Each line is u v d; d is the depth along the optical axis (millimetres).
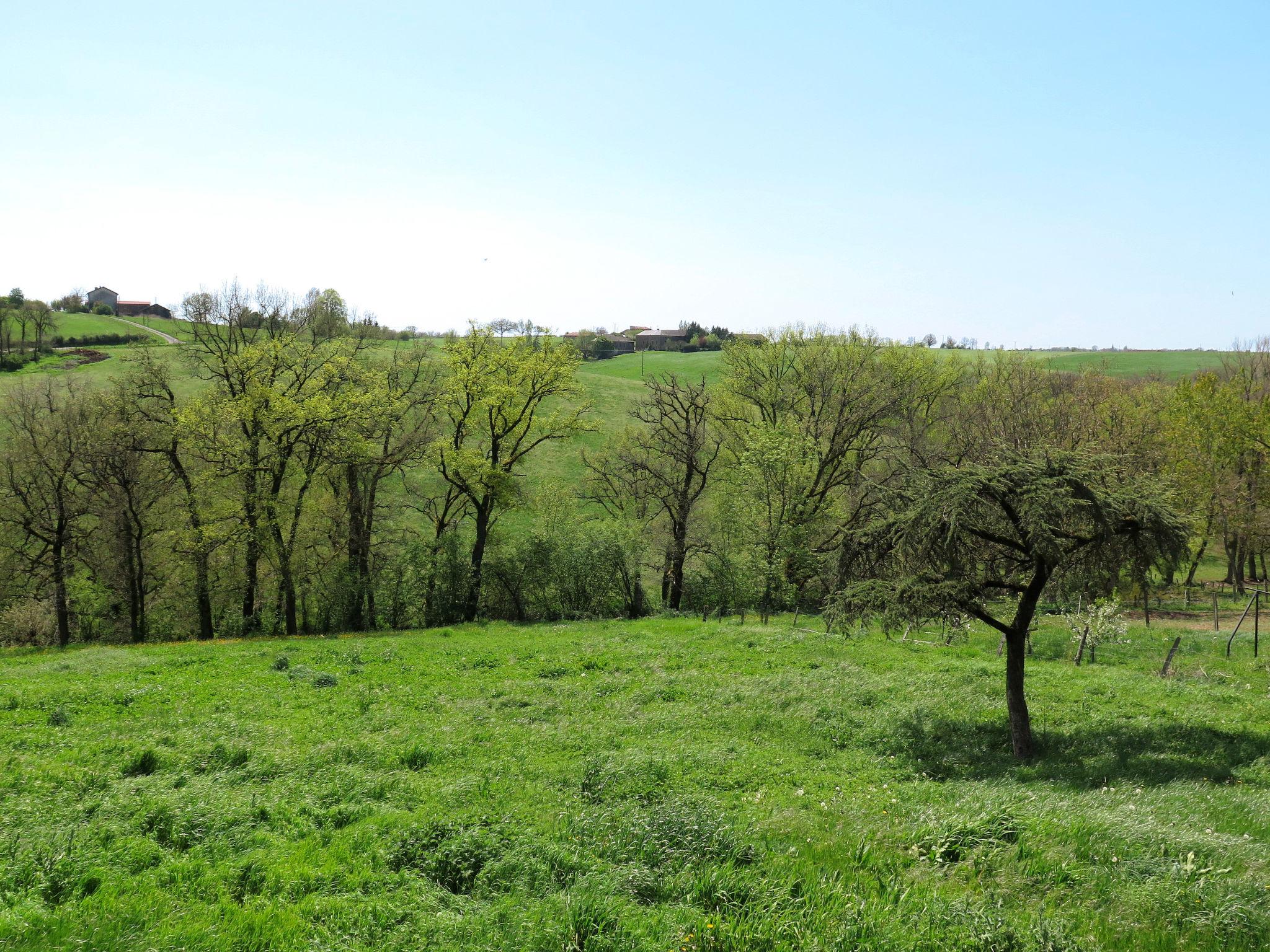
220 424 39812
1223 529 48281
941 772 15852
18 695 20109
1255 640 27609
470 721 18969
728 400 53250
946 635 29266
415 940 8141
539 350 47281
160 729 17531
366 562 44125
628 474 52094
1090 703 20219
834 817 11977
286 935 8141
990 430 46094
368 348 50750
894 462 46719
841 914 8180
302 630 44500
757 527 41188
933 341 108750
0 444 55719
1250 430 49031
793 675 23734
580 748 16859
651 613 48469
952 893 8750
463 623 43438
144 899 8695
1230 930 7805
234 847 10594
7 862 9258
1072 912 8297
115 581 45000
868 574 19156
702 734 18094
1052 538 15805
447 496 48031
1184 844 9727
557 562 45406
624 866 9547
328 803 12727
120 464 41781
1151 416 52031
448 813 11844
